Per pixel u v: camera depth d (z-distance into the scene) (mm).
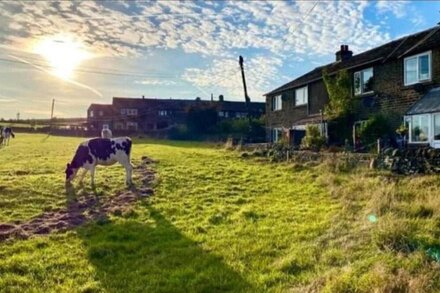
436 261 7973
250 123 46312
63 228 11602
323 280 7762
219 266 8945
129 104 89750
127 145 17656
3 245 10188
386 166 18000
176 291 7836
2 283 8109
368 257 8602
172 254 9695
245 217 12719
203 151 31625
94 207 13953
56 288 7969
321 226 11242
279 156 24734
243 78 46062
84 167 17156
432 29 27000
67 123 86188
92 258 9508
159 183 17750
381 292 6957
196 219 12648
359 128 27234
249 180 18703
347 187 15289
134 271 8773
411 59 24953
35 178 18000
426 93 23703
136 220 12531
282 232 10992
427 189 13531
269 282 8125
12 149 34969
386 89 26906
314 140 27875
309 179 18062
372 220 10922
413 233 9398
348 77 29891
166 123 87250
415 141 22859
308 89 36812
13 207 13555
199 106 63312
